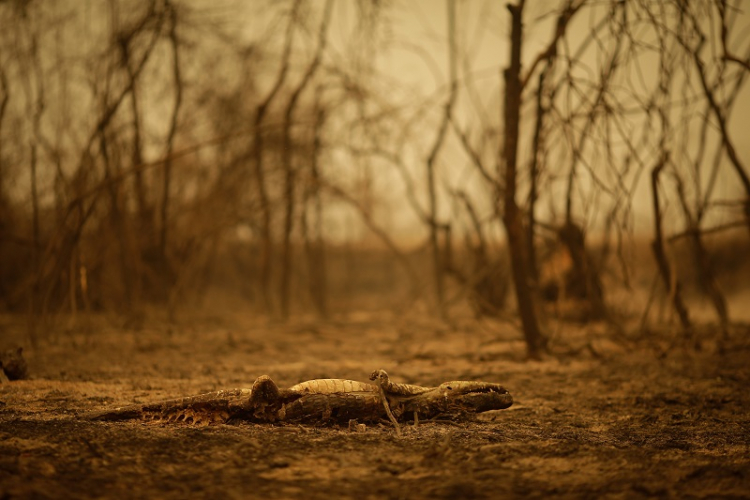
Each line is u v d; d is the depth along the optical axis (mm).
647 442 4871
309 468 4035
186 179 14750
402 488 3723
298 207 16234
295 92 13875
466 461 4215
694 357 9219
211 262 16891
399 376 7535
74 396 6023
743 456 4465
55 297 12992
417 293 15523
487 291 14117
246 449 4328
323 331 12680
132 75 11797
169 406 5074
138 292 12555
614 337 10508
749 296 17031
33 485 3605
